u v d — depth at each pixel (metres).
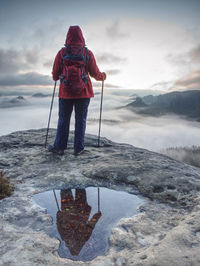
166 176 3.22
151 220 2.18
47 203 2.63
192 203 2.52
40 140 5.58
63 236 1.93
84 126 4.46
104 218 2.26
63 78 3.92
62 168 3.81
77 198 2.78
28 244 1.76
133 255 1.55
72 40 3.92
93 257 1.64
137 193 2.94
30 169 3.80
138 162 3.90
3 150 4.93
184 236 1.61
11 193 2.87
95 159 4.22
